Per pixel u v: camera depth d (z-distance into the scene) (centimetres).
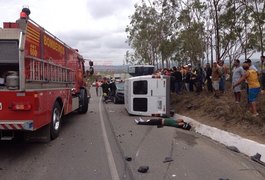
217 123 1321
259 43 2258
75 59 1633
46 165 817
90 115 1889
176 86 2194
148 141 1122
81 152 952
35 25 970
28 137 1052
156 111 1800
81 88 1839
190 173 757
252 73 1201
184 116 1652
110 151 966
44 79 1061
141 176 732
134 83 1825
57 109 1171
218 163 845
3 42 917
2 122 875
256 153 908
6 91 876
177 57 2833
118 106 2558
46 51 1083
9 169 782
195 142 1115
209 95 1870
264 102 1316
